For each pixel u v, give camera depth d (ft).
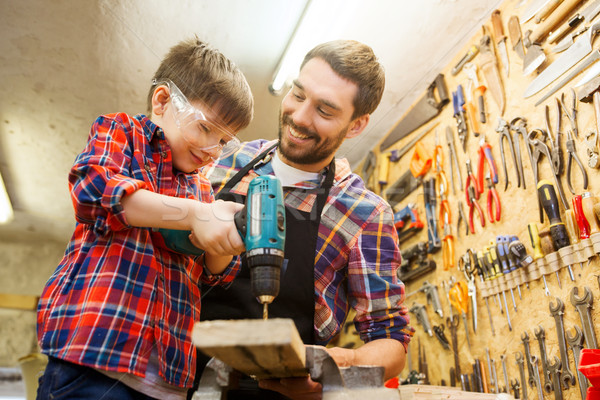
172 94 3.40
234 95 3.48
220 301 4.24
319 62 4.37
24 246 9.28
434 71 8.05
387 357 4.01
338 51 4.37
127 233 2.95
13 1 6.37
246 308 4.20
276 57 6.82
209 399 2.58
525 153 6.50
